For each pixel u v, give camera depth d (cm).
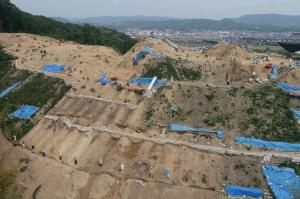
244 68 7262
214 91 6594
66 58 8331
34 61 8462
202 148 5462
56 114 6519
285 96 6347
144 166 5247
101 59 8294
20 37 10175
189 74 7306
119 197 4997
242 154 5325
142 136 5747
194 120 6088
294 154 5322
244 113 6103
